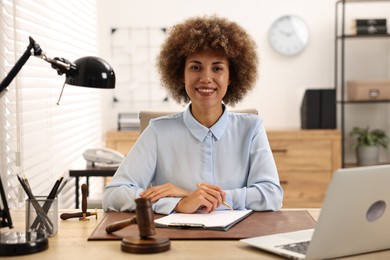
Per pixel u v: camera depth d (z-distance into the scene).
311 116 4.95
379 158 5.41
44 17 3.08
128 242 1.57
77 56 4.05
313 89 4.93
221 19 2.23
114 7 5.25
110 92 5.31
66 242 1.67
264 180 2.14
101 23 5.25
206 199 1.96
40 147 2.94
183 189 2.08
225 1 5.25
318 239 1.47
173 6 5.26
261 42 5.29
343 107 5.08
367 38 5.32
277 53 5.30
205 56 2.15
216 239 1.68
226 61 2.18
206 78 2.13
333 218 1.46
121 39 5.28
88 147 4.44
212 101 2.15
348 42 5.32
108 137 4.81
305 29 5.27
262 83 5.31
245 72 2.29
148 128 2.22
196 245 1.63
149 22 5.27
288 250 1.54
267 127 5.31
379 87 5.04
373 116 5.36
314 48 5.31
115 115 5.31
